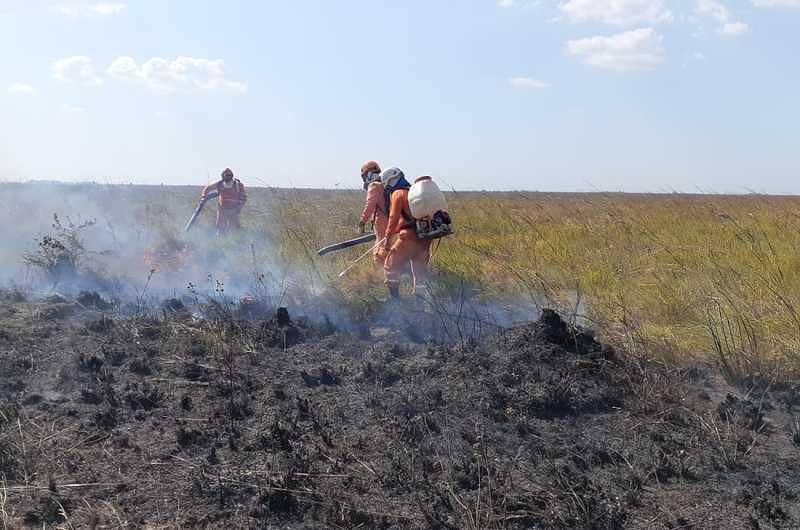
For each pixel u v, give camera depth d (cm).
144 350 679
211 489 440
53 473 459
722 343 667
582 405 554
